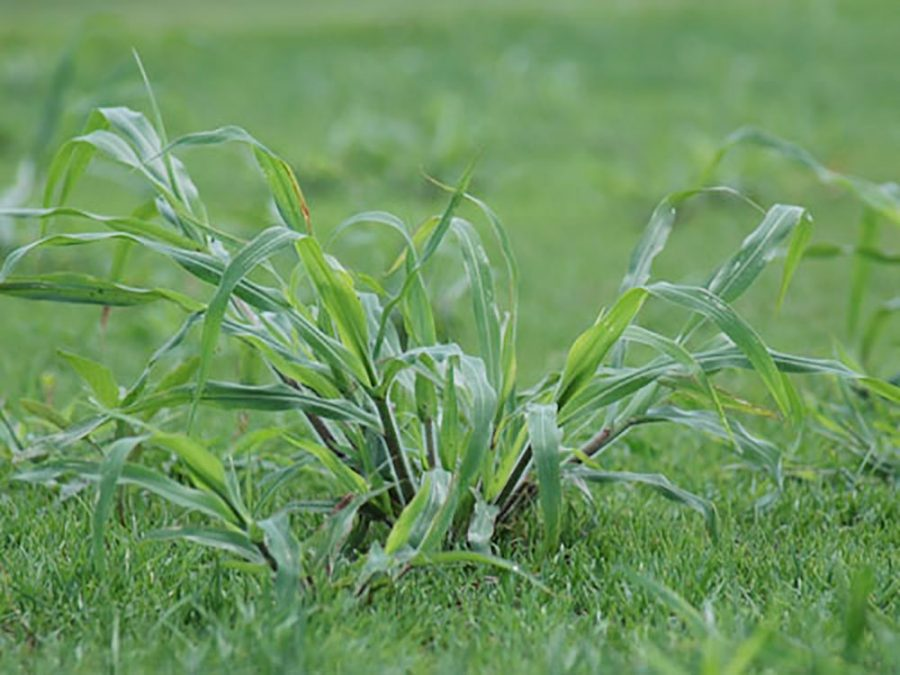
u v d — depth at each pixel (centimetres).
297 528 390
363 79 1755
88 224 899
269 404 340
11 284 346
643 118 1528
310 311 377
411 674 287
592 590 343
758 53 1925
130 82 1238
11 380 600
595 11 2223
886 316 532
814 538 392
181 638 300
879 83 1708
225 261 360
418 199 1103
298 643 285
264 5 2570
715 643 270
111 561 352
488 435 327
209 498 315
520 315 762
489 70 1778
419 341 360
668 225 389
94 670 291
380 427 348
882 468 448
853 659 287
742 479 460
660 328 738
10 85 1652
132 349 668
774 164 1155
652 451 454
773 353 360
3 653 302
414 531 326
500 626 315
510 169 1248
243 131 354
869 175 1192
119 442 303
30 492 430
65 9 2512
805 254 516
